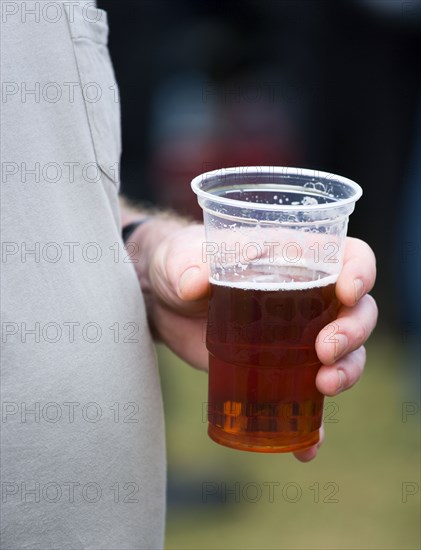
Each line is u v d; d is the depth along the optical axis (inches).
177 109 324.2
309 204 80.9
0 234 71.1
